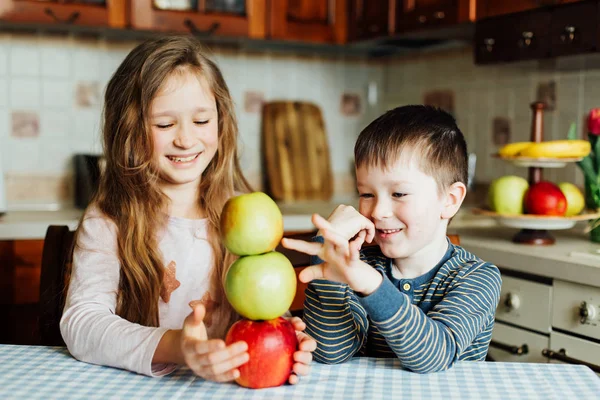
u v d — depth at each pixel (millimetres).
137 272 1134
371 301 798
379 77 3088
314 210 2496
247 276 752
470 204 2580
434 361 821
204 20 2373
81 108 2531
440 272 985
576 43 1752
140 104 1139
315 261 1166
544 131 2291
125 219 1152
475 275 966
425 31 2314
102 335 880
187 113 1133
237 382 794
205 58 1208
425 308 978
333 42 2652
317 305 963
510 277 1744
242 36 2453
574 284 1569
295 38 2561
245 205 753
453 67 2703
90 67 2529
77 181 2445
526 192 1799
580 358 1560
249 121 2822
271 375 773
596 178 1836
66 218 2168
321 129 2904
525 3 1892
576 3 1744
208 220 1227
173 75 1126
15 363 881
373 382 802
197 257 1207
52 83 2486
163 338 834
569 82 2193
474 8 2088
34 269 2080
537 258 1641
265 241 756
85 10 2221
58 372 846
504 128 2469
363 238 862
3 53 2422
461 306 905
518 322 1725
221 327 1217
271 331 773
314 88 2951
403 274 1020
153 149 1143
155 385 799
